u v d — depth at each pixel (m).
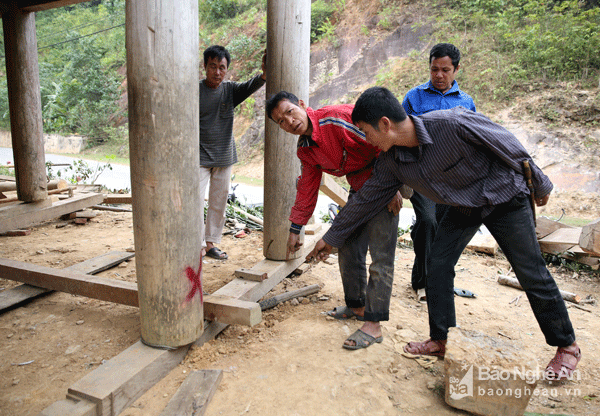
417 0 20.52
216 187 4.23
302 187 2.77
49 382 2.28
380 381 2.29
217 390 2.21
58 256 4.34
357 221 2.47
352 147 2.48
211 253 4.36
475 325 3.02
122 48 33.88
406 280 3.87
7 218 4.74
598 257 4.21
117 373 2.11
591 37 14.52
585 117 13.06
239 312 2.58
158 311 2.29
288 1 3.28
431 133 2.11
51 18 44.16
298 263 3.86
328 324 2.91
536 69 14.90
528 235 2.20
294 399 2.14
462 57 16.53
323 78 20.83
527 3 17.80
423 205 3.18
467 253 4.81
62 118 29.20
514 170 2.17
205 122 3.96
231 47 24.52
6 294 3.23
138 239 2.23
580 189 11.47
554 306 2.23
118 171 17.98
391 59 18.88
